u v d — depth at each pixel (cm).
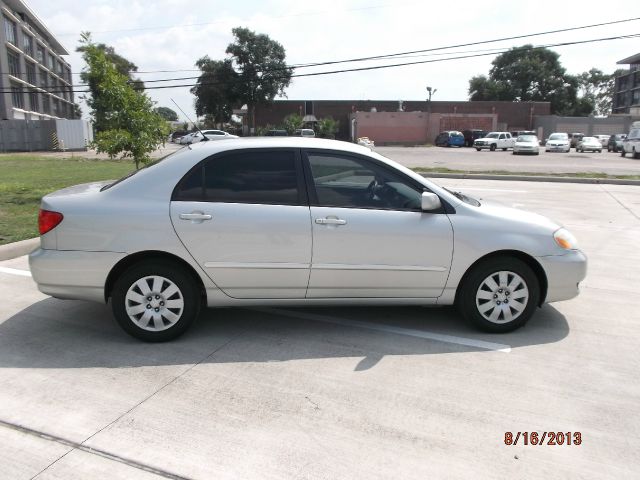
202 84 5844
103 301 444
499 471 289
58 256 431
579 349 443
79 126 4369
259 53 6122
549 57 8762
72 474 283
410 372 400
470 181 1789
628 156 3609
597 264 719
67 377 388
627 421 337
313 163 453
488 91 8688
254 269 441
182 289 442
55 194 463
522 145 3625
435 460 297
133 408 346
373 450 305
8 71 5397
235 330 478
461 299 471
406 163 2669
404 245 448
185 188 439
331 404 354
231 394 365
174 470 287
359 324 495
